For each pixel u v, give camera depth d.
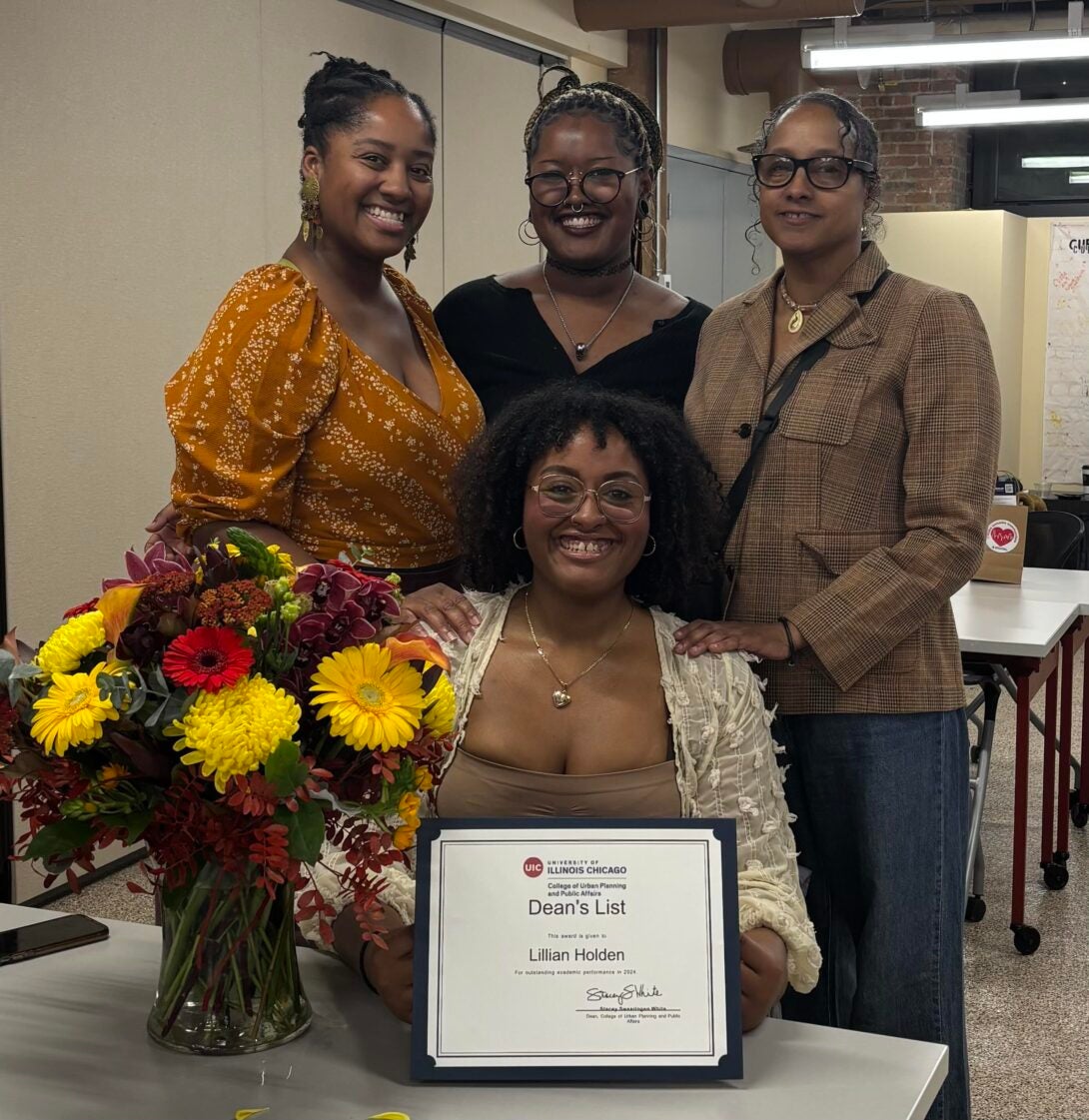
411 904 1.48
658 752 1.58
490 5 5.53
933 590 1.91
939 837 2.01
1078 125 8.96
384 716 1.17
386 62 5.10
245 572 1.25
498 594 1.70
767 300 2.11
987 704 3.83
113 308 3.92
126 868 4.01
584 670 1.60
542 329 2.38
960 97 7.03
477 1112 1.19
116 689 1.13
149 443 4.10
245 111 4.39
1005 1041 3.11
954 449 1.94
